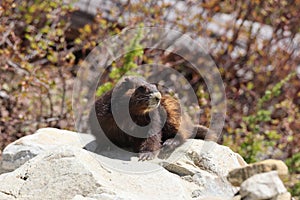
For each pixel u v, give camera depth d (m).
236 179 6.28
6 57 13.33
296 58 16.45
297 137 14.38
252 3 16.14
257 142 12.75
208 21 15.63
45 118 13.88
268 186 5.80
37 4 14.18
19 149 8.23
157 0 15.33
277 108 15.33
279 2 16.53
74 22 15.30
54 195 6.85
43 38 15.05
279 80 15.90
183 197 7.04
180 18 15.11
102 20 14.20
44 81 13.35
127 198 6.40
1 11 12.86
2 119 13.18
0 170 8.33
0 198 6.97
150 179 7.20
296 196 11.97
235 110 15.27
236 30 16.17
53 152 7.41
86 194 6.76
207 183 7.54
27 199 6.92
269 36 16.52
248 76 16.08
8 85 13.83
